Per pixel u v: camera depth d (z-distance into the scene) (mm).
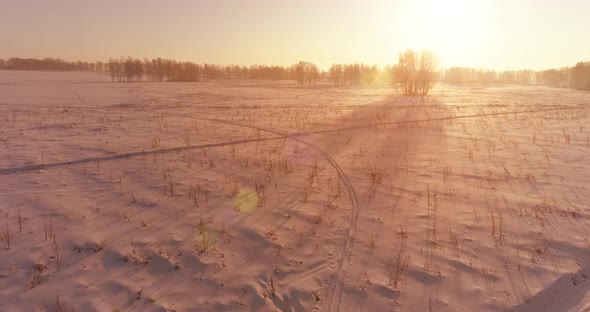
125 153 12055
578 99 46406
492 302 4512
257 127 18391
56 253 5516
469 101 40969
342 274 5160
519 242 5934
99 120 20375
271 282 4883
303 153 12492
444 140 14891
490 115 24766
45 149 12469
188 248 5789
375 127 18484
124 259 5449
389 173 9945
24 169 10031
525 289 4742
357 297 4660
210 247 5828
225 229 6445
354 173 9969
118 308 4379
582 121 21188
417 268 5262
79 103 32375
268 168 10414
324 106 32156
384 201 7828
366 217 7012
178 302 4523
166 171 10023
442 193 8273
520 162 11008
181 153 12234
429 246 5879
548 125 19375
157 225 6578
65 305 4395
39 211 7090
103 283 4867
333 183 9070
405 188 8664
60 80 95938
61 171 9891
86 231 6281
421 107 31406
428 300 4570
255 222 6754
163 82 107938
